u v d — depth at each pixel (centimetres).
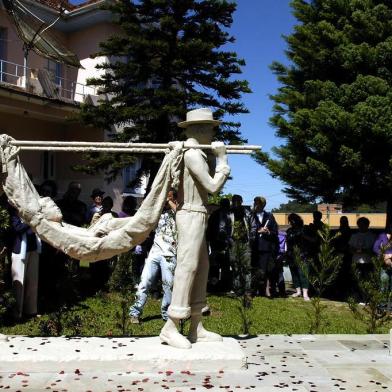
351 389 384
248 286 629
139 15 1297
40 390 373
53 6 1838
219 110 1225
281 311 864
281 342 529
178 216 448
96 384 386
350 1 1262
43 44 1527
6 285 679
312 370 431
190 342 452
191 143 451
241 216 987
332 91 1227
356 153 1145
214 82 1237
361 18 1209
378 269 634
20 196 449
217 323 742
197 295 460
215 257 993
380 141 1137
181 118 1254
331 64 1289
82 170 1288
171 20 1190
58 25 1888
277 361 457
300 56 1356
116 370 416
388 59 1194
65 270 788
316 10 1360
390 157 1143
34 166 1767
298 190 1384
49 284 822
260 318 793
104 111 1268
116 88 1306
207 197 456
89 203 1767
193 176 442
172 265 695
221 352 429
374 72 1222
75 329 565
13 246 680
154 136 1242
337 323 774
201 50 1183
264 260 1000
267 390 378
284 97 1404
